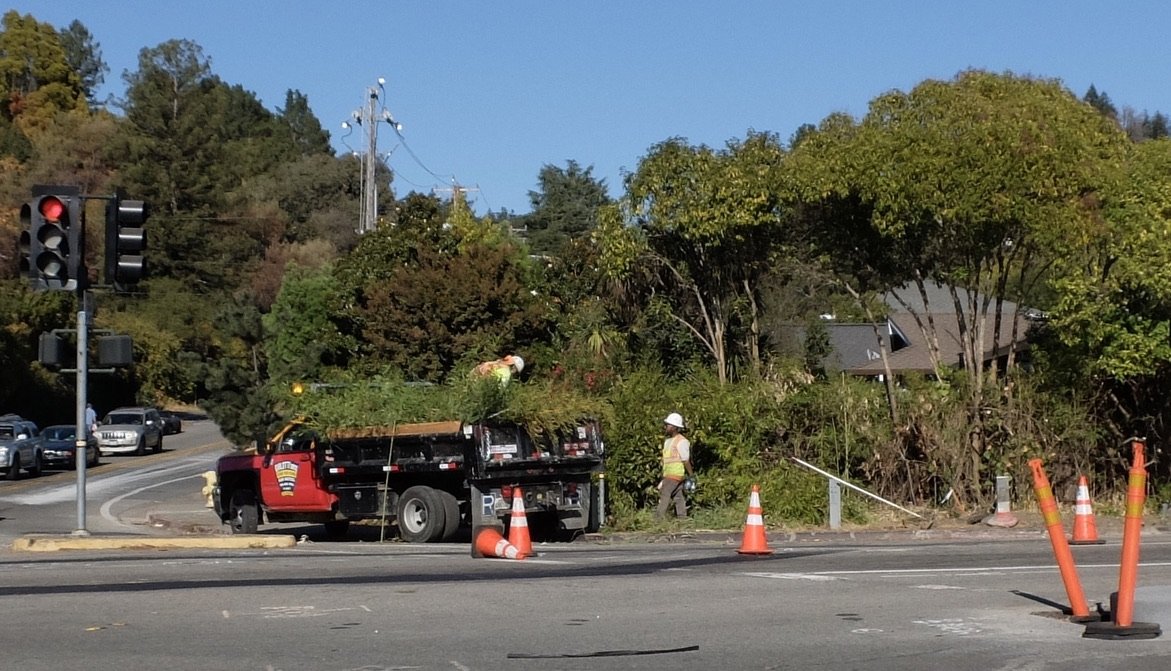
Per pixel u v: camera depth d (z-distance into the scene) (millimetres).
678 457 21172
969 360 22641
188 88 85438
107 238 17500
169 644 9164
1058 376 22266
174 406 83812
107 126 87062
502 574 13367
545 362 28953
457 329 29469
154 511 28203
